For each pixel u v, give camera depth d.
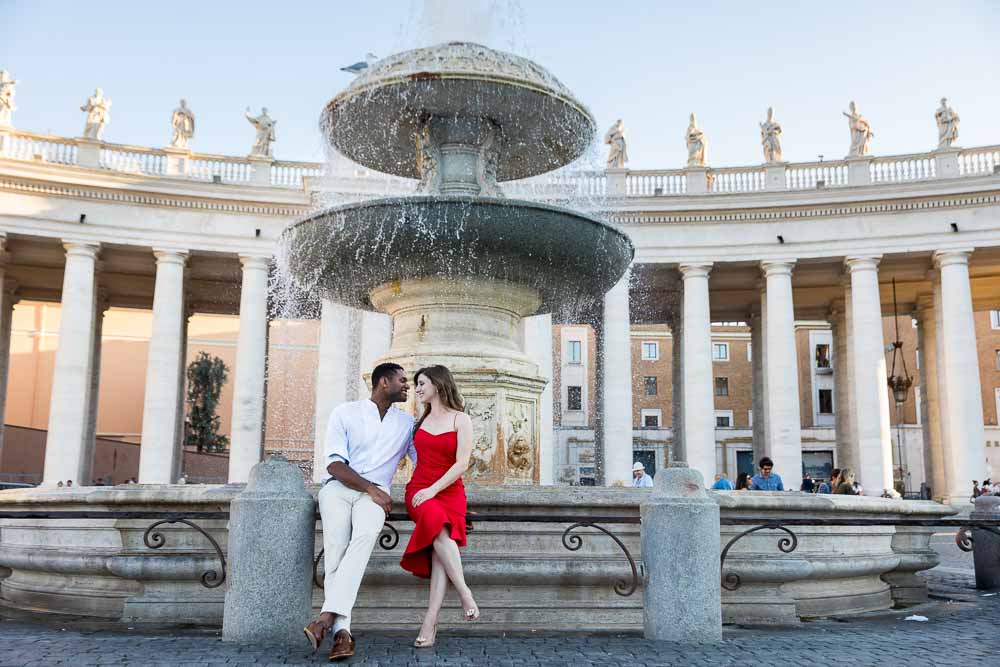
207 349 55.62
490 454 9.85
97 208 32.16
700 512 6.68
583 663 5.69
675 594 6.61
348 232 9.23
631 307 39.97
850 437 36.53
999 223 32.09
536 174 12.73
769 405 33.06
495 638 6.75
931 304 39.25
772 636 7.07
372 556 7.45
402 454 6.49
